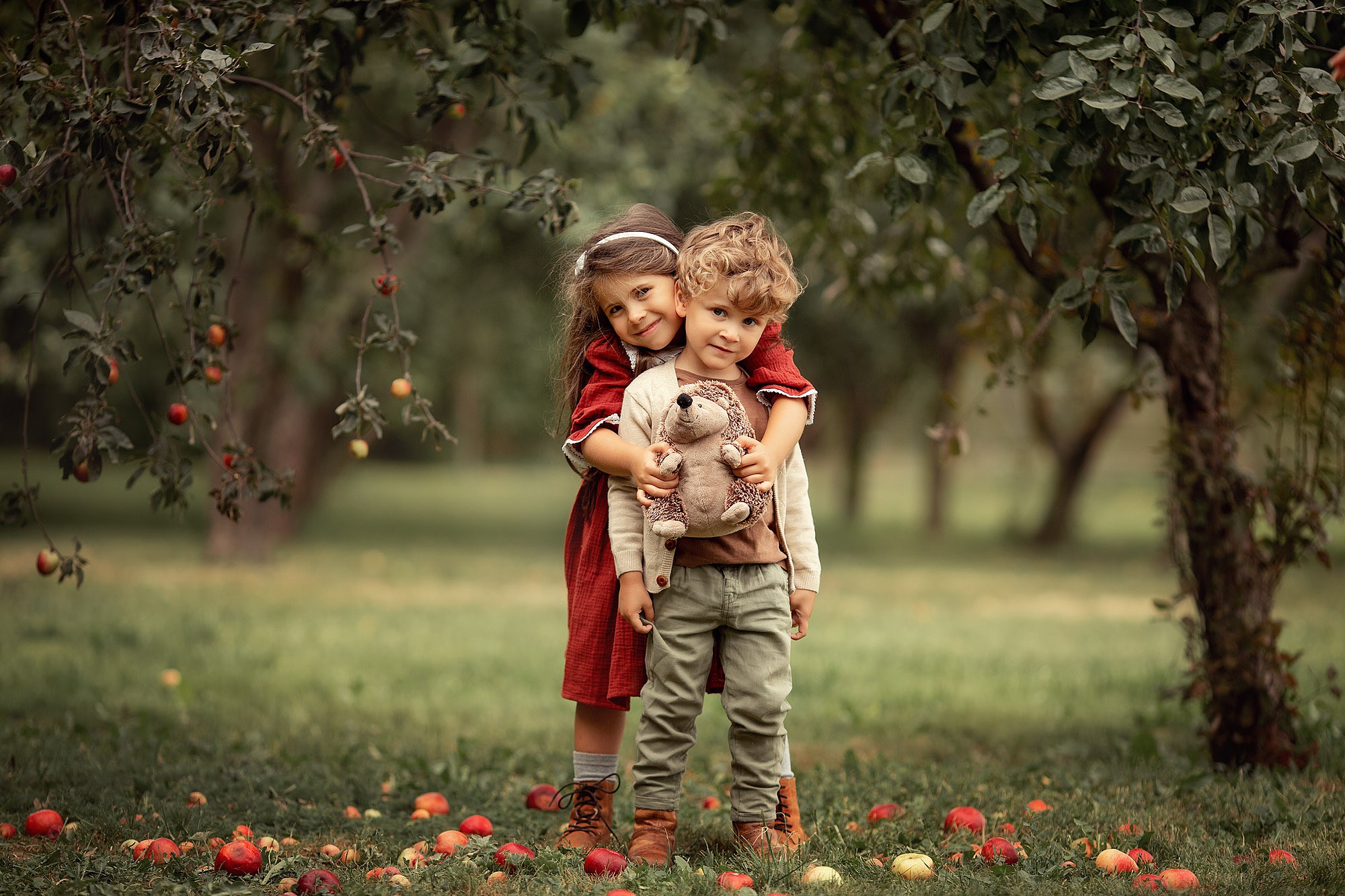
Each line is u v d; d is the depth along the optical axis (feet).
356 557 53.78
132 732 16.55
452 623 32.19
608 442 9.97
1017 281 17.48
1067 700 21.59
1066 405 76.54
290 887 9.43
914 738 17.99
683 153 41.16
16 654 23.67
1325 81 9.46
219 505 12.00
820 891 9.16
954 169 11.14
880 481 179.42
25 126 11.41
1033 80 11.02
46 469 103.14
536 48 13.43
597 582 10.73
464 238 42.22
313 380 41.22
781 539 10.37
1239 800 12.39
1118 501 124.47
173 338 39.24
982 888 9.21
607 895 8.79
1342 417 14.06
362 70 34.91
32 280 32.94
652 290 10.14
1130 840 10.87
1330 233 10.89
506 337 64.80
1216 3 10.24
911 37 13.61
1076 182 12.29
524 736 17.76
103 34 11.76
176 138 10.64
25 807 11.79
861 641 30.12
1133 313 14.56
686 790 14.21
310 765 15.06
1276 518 14.47
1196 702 19.97
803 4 16.44
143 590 36.45
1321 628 29.91
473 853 10.31
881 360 60.34
